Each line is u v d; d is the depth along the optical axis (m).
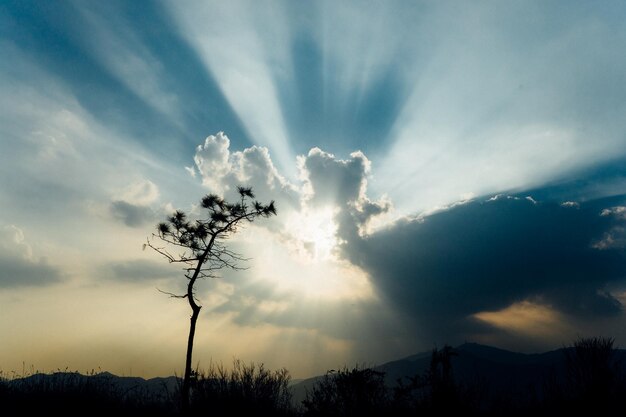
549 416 9.59
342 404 12.69
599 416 9.48
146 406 13.53
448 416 10.55
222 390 13.56
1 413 11.79
